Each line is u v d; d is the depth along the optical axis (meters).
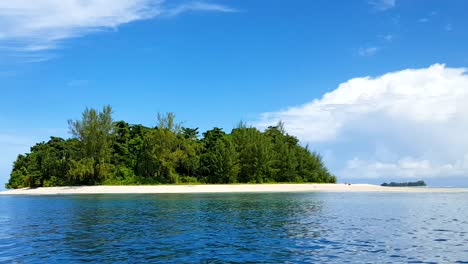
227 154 88.12
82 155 84.25
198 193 69.56
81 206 44.62
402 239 22.23
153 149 86.06
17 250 19.64
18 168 97.19
